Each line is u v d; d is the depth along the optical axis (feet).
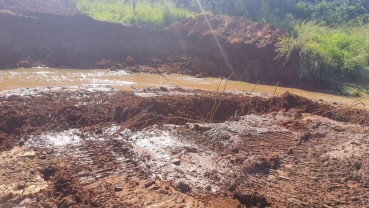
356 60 49.96
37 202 15.93
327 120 30.81
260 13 65.51
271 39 50.88
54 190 17.19
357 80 49.67
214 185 19.08
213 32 52.95
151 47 53.26
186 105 31.63
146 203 17.08
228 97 34.68
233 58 51.29
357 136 26.61
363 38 59.06
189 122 29.53
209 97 33.37
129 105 29.58
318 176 20.90
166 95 34.14
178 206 17.02
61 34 49.29
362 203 18.29
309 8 74.13
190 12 63.36
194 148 22.99
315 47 49.16
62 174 18.42
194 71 50.96
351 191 19.40
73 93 32.91
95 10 60.90
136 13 58.03
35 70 43.55
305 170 21.57
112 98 31.89
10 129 24.38
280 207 17.47
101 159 21.17
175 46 53.67
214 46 52.01
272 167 21.71
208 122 30.71
